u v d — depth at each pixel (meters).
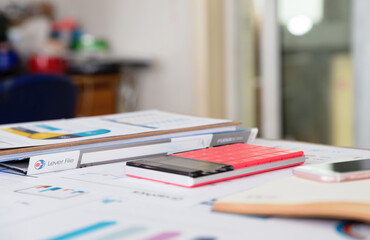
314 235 0.36
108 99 3.45
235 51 3.26
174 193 0.49
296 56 3.08
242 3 3.22
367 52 2.77
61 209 0.44
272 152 0.62
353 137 2.89
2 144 0.60
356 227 0.38
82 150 0.62
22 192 0.50
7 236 0.37
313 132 3.07
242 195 0.44
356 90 2.84
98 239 0.36
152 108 3.71
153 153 0.68
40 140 0.63
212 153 0.61
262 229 0.38
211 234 0.37
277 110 3.17
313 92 3.04
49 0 4.09
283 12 3.10
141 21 3.72
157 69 3.66
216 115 3.29
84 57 3.70
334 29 2.91
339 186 0.45
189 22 3.45
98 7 3.93
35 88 1.99
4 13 3.69
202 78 3.27
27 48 3.67
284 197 0.42
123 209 0.44
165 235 0.37
